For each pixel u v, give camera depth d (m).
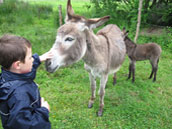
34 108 1.51
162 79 4.73
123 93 4.01
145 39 7.59
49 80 4.36
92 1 9.95
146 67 5.44
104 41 2.92
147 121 3.15
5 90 1.31
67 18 2.34
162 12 8.88
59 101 3.59
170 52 6.66
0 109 1.38
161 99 3.85
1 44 1.29
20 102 1.29
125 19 9.38
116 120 3.16
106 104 3.60
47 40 6.39
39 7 11.98
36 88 1.57
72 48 2.17
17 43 1.32
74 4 15.39
